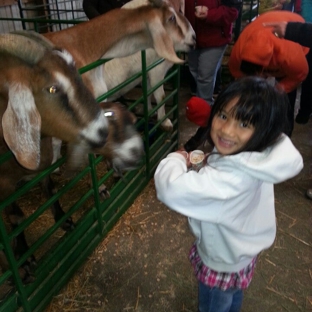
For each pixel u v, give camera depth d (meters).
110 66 3.07
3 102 1.49
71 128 1.51
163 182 1.24
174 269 2.23
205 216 1.21
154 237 2.49
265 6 4.37
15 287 1.81
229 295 1.46
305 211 2.72
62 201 2.82
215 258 1.38
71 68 1.45
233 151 1.21
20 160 1.35
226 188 1.16
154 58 3.21
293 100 3.15
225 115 1.20
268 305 1.99
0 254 2.02
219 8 3.60
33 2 5.03
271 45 2.25
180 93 5.12
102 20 2.37
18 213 2.08
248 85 1.15
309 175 3.15
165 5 2.56
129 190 2.77
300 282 2.13
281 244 2.40
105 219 2.48
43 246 2.41
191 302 2.02
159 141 3.28
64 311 1.98
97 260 2.29
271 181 1.18
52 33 2.27
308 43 2.34
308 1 3.46
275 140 1.20
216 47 3.85
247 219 1.31
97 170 3.18
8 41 1.32
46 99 1.43
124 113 1.74
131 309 1.99
